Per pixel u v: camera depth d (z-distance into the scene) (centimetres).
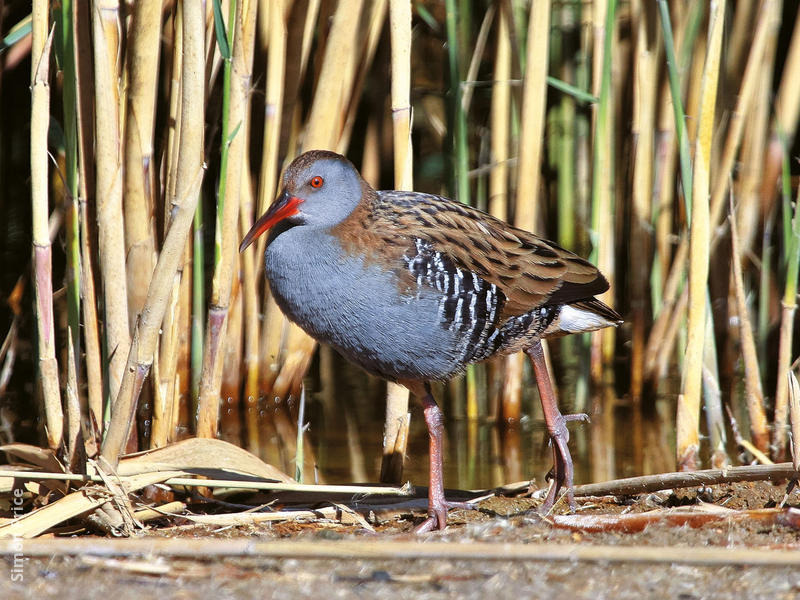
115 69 810
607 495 862
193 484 820
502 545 605
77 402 809
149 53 873
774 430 1037
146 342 755
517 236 878
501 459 1062
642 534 711
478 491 920
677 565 633
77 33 832
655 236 1206
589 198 1338
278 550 616
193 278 1147
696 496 857
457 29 1220
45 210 805
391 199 861
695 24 1112
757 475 787
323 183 812
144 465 819
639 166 1189
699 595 591
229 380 1177
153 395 916
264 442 1112
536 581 614
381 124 1255
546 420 875
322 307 823
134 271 908
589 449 1086
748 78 1074
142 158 891
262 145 1138
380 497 891
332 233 816
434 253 814
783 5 1337
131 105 880
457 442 1118
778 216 1289
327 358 1395
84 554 637
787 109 1191
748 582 609
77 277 843
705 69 901
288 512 833
